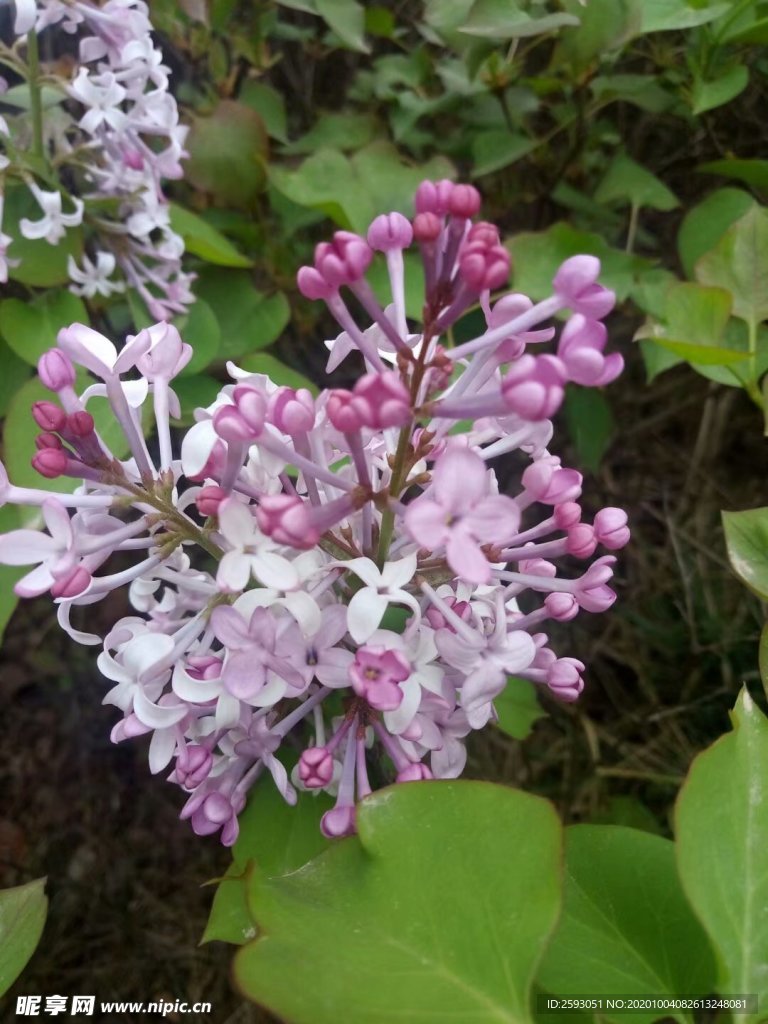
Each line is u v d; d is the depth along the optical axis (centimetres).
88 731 31
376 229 13
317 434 13
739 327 19
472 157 26
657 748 27
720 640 27
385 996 9
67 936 29
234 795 14
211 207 27
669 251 29
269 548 12
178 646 13
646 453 31
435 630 13
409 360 12
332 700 15
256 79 29
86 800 31
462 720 14
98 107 21
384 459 13
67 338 13
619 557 30
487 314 12
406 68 26
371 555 13
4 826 31
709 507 30
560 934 12
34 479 18
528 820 10
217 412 12
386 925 10
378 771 15
